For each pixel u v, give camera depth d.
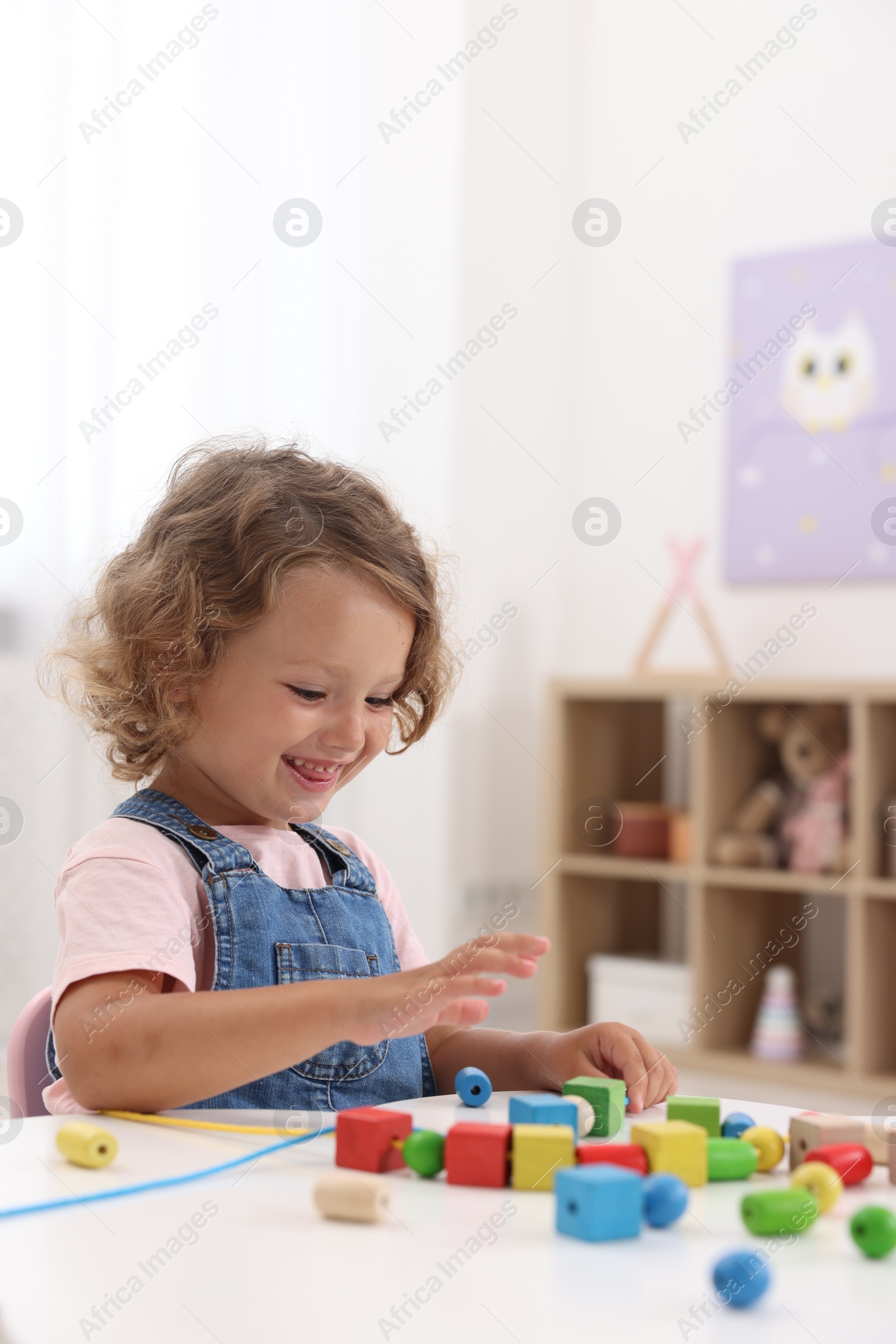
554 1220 0.60
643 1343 0.46
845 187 3.28
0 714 2.18
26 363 2.23
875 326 3.21
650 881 3.43
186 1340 0.46
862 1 3.26
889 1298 0.52
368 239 3.00
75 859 0.97
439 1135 0.69
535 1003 3.37
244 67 2.66
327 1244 0.56
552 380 3.64
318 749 1.04
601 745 3.28
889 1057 2.79
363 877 1.12
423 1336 0.46
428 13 3.21
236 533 1.05
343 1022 0.79
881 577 3.18
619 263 3.63
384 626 1.05
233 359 2.60
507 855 3.48
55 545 2.23
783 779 3.08
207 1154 0.71
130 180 2.41
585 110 3.66
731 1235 0.59
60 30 2.30
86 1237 0.56
